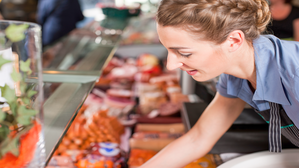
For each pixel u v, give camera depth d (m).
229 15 0.53
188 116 1.07
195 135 0.86
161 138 1.18
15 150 0.42
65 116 0.59
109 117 1.27
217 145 0.94
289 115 0.67
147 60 2.12
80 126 1.13
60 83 0.77
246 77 0.67
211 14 0.51
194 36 0.53
